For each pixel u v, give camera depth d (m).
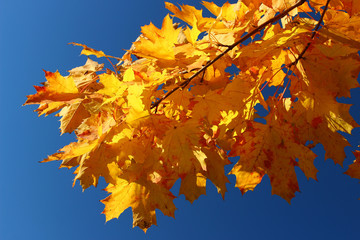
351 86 0.71
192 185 0.82
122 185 0.81
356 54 0.73
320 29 0.68
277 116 0.77
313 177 0.76
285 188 0.76
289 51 0.77
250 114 0.76
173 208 0.81
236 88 0.74
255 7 0.75
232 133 0.78
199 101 0.73
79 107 0.78
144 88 0.67
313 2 0.72
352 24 0.71
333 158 0.76
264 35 0.77
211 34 0.73
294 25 0.71
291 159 0.77
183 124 0.70
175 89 0.71
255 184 0.78
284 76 0.81
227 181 0.80
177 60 0.69
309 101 0.74
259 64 0.78
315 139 0.77
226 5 0.79
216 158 0.81
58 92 0.70
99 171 0.71
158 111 0.73
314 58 0.72
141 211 0.81
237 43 0.69
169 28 0.69
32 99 0.68
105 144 0.68
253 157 0.78
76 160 0.80
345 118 0.73
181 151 0.69
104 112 0.69
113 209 0.82
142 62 0.77
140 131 0.70
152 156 0.73
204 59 0.69
